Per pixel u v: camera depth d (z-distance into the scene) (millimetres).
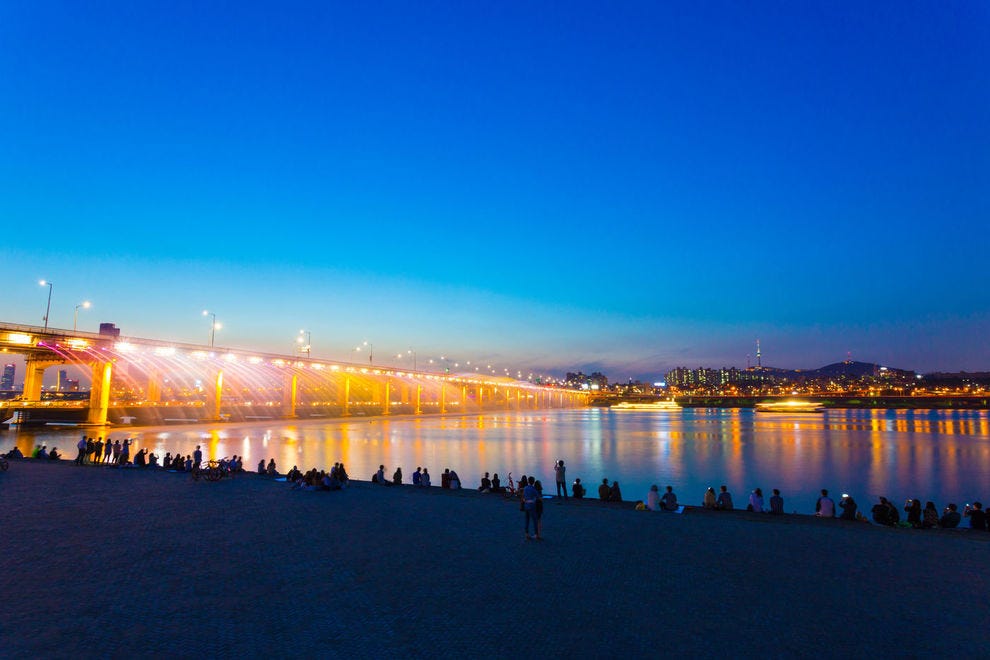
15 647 8555
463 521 18297
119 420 99250
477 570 12820
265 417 138375
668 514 19906
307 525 17469
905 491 50406
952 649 8906
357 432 109000
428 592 11297
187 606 10398
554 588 11594
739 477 57969
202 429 102500
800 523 18359
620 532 16875
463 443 90250
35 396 104312
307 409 160000
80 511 19375
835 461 71188
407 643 8898
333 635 9172
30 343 79875
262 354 122500
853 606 10727
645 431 130375
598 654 8586
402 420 162250
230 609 10281
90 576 12109
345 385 175250
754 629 9609
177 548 14523
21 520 17828
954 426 148375
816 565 13445
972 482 55219
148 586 11492
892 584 12047
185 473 29906
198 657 8320
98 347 89750
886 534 16828
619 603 10766
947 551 14844
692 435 116312
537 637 9180
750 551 14711
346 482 26031
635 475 58875
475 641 9000
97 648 8570
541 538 15836
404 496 23328
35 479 27141
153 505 20703
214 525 17328
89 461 33938
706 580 12219
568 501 23203
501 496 23781
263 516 18812
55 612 10031
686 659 8469
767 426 152750
